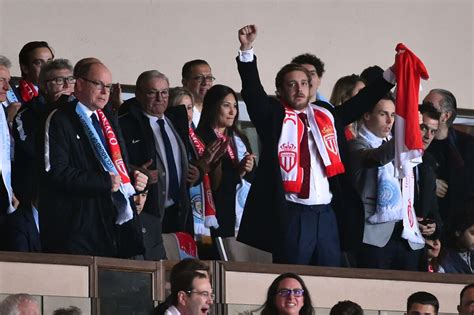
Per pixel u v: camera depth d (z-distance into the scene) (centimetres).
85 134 2100
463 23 3412
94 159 2098
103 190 2055
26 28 2930
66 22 2978
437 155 2736
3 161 2177
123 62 3023
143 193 2220
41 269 2059
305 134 2291
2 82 2205
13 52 2902
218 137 2472
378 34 3328
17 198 2197
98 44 3006
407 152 2370
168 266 2175
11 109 2317
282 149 2270
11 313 1962
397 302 2403
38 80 2281
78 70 2123
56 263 2058
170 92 2545
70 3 2988
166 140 2353
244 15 3178
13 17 2917
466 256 2592
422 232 2509
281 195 2231
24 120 2234
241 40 2262
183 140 2380
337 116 2347
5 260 2045
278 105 2289
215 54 3128
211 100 2481
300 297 2053
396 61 2402
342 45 3284
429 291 2447
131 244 2106
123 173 2122
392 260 2444
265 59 3192
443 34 3388
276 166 2242
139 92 2362
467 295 2277
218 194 2417
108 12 3025
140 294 2136
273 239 2225
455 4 3412
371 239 2417
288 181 2261
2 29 2898
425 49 3366
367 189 2425
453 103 2758
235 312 2170
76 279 2072
